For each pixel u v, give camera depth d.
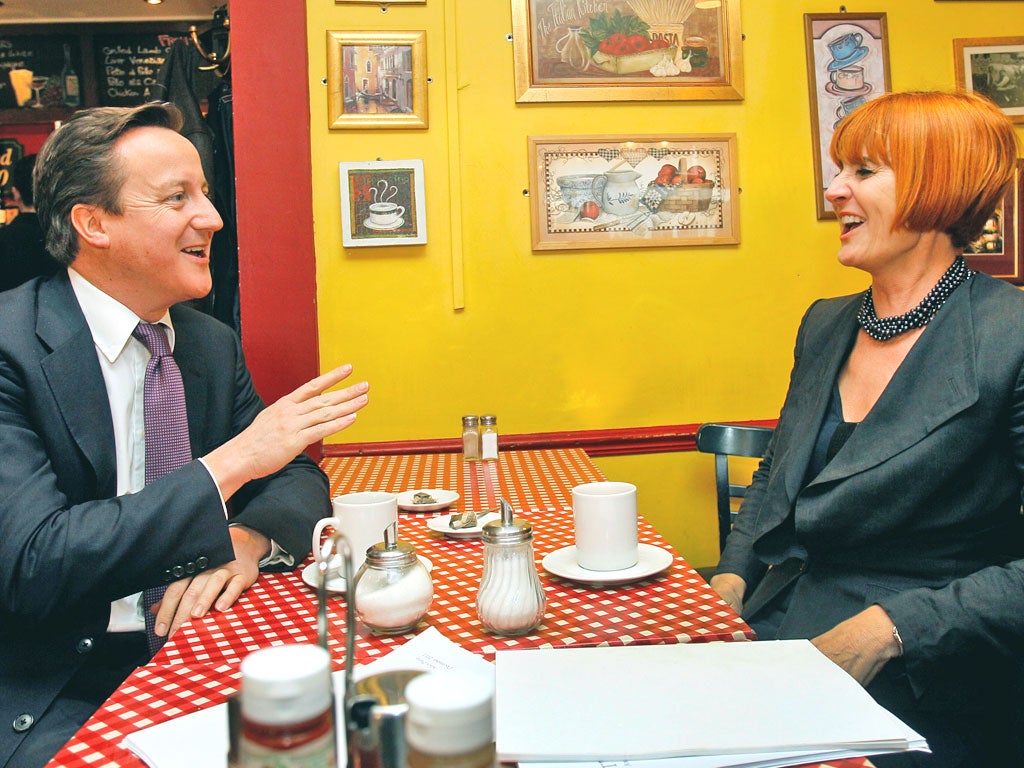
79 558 1.04
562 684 0.78
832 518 1.24
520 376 2.78
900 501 1.20
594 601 1.07
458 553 1.34
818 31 2.81
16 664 1.12
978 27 2.87
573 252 2.78
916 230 1.27
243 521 1.29
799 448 1.39
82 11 4.09
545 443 2.77
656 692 0.76
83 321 1.29
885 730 0.68
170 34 4.20
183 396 1.42
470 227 2.74
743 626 0.96
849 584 1.25
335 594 1.13
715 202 2.80
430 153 2.71
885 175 1.27
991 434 1.17
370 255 2.71
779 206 2.84
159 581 1.09
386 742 0.52
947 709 1.13
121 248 1.28
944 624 1.04
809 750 0.66
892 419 1.22
